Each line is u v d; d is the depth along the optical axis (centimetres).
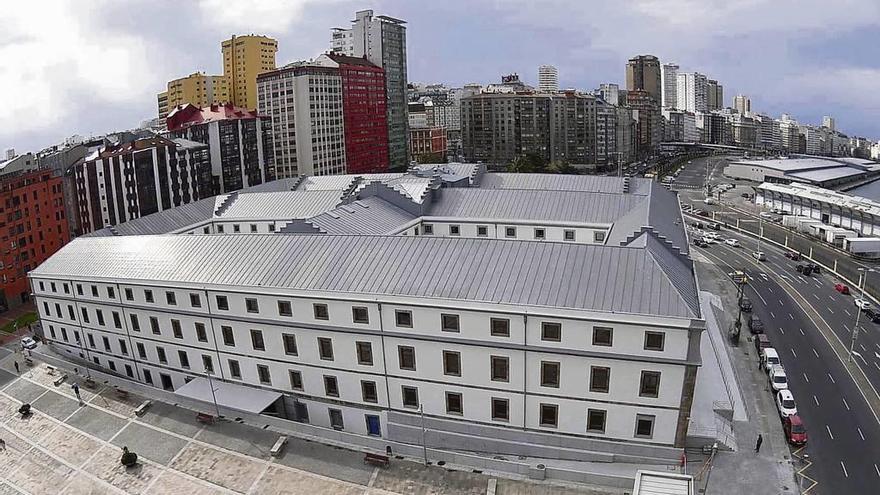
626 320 5559
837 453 6366
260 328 6962
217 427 6806
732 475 5888
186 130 17225
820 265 13200
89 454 6594
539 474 5734
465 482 5775
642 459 5891
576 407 5975
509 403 6169
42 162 14225
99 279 8006
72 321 8719
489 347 6025
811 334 9375
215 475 6075
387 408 6662
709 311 9488
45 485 6188
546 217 10212
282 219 11675
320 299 6525
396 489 5734
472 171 13500
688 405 5650
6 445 6900
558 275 6156
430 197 11038
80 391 7862
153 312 7669
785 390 7238
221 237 8056
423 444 6375
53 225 13150
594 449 6016
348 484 5831
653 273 6012
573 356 5806
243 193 12888
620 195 10506
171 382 7975
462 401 6328
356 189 12044
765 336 8819
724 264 13362
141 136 17138
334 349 6656
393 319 6294
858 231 16288
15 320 11338
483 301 5950
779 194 19538
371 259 6894
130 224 11125
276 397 7119
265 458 6256
